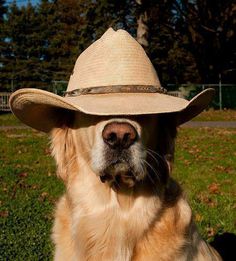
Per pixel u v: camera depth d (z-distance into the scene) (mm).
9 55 11133
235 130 3803
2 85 10766
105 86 697
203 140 3088
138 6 6398
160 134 737
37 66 10781
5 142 2986
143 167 665
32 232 1141
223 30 8008
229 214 1304
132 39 733
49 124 753
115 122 649
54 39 11016
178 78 9734
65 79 10102
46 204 1409
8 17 11336
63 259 748
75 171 745
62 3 11227
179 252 708
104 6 6402
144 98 676
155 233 714
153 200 716
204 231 1167
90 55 741
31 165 2166
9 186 1684
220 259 850
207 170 2016
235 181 1801
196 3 7953
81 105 651
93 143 690
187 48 8367
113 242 722
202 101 731
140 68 710
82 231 731
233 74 8484
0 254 1014
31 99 692
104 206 723
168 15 7852
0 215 1288
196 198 1495
